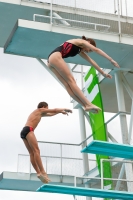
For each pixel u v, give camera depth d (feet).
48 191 55.72
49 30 77.56
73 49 41.75
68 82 40.68
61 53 41.47
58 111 52.16
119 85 94.27
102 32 81.05
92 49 41.14
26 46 81.35
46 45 81.20
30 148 52.06
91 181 103.50
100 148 50.78
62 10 88.43
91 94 98.27
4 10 86.17
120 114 92.63
